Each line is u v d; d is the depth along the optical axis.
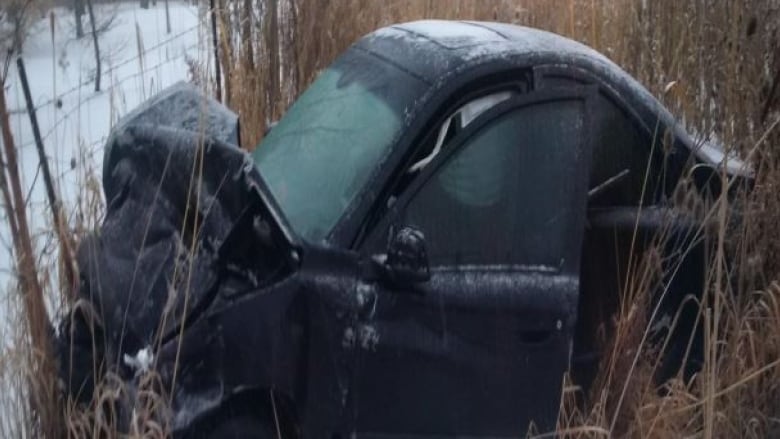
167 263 3.33
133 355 3.24
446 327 3.32
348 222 3.32
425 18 6.79
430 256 3.38
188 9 7.68
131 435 3.12
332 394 3.21
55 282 4.15
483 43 3.70
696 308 3.83
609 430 3.51
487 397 3.39
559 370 3.44
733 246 3.98
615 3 6.29
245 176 3.12
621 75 3.79
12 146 3.87
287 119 4.14
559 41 3.87
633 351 3.62
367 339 3.24
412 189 3.35
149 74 7.02
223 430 3.18
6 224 4.55
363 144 3.56
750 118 4.74
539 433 3.43
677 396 3.65
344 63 4.14
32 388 3.73
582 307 3.68
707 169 3.91
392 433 3.32
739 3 5.07
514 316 3.38
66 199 4.73
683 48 5.57
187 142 3.39
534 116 3.49
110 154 3.95
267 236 3.20
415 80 3.60
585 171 3.51
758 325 4.00
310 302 3.17
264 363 3.14
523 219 3.46
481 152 3.43
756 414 3.92
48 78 6.52
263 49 6.39
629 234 3.71
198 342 3.14
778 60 4.86
